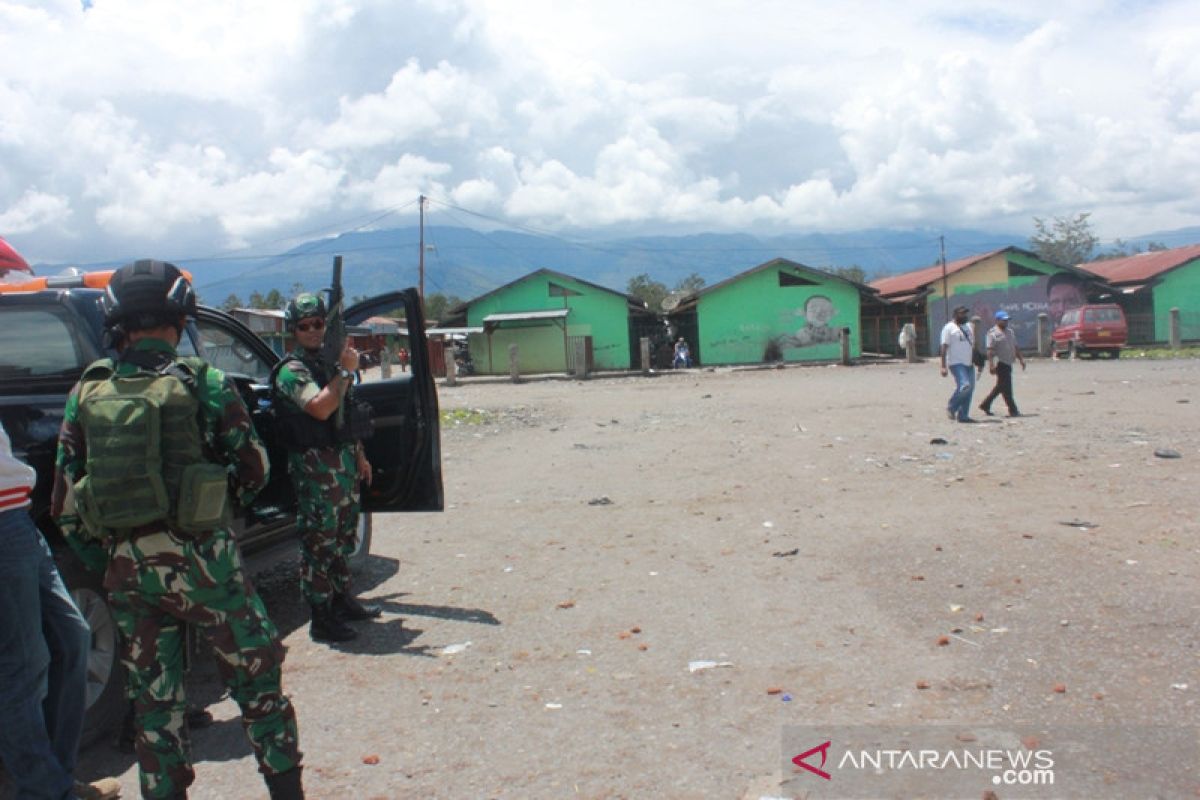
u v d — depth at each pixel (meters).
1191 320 41.50
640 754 3.68
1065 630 4.74
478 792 3.44
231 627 3.08
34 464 3.97
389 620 5.55
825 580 5.89
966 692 4.08
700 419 16.34
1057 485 8.52
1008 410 15.23
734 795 3.34
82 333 4.35
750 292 41.78
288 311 5.21
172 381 3.04
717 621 5.21
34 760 3.05
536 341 42.66
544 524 8.02
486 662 4.78
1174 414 13.77
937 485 8.85
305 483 5.17
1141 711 3.80
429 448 5.84
